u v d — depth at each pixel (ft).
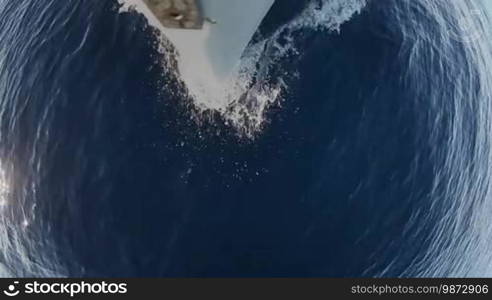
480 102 161.48
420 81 154.92
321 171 141.90
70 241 144.15
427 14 165.48
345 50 151.94
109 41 155.53
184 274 137.80
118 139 146.92
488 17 173.88
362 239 140.36
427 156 148.56
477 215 153.38
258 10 141.90
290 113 144.97
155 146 145.18
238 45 143.23
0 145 155.22
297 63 148.77
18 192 150.61
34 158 151.02
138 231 141.08
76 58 156.76
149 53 151.43
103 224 142.82
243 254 138.00
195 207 140.67
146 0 139.13
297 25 152.25
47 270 143.74
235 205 140.15
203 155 143.54
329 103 146.41
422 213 145.59
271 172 141.49
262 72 146.92
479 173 155.43
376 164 144.36
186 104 146.72
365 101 148.25
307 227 139.03
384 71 152.05
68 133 150.20
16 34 169.17
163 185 142.51
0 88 162.09
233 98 145.48
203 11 139.44
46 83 156.87
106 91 151.02
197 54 144.87
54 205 146.82
